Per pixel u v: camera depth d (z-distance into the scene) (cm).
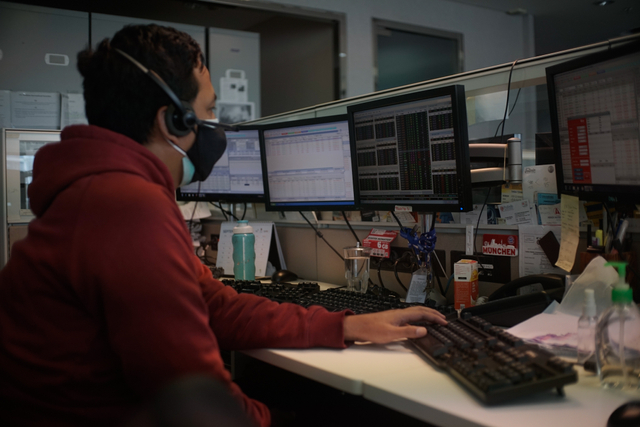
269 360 93
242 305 100
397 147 134
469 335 84
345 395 121
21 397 67
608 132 97
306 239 183
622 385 70
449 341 83
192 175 93
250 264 174
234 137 184
